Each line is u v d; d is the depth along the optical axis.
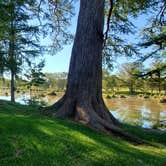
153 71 10.61
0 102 12.56
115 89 75.50
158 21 12.32
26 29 18.16
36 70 20.23
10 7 15.78
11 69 18.48
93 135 7.36
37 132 6.74
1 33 15.74
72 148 6.21
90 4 9.58
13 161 5.39
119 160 6.09
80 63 9.26
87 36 9.41
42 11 16.55
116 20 13.45
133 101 48.16
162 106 37.91
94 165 5.72
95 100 9.09
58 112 8.91
